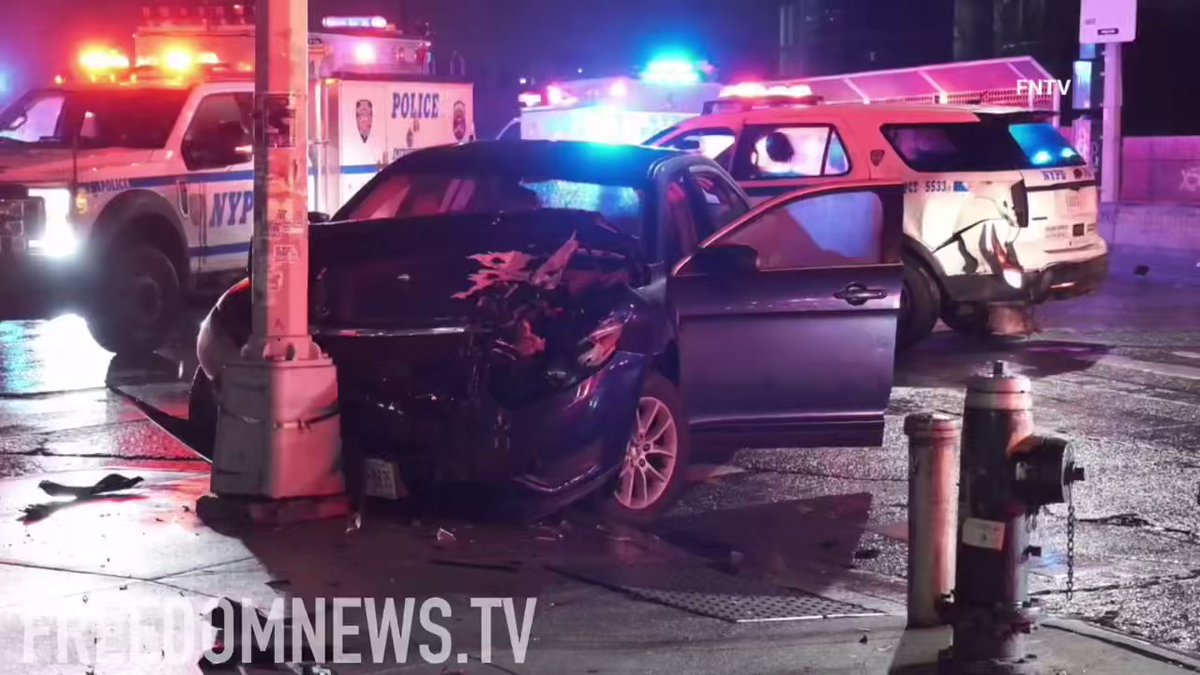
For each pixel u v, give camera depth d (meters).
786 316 8.74
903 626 6.36
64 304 13.35
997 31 33.69
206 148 14.69
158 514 7.82
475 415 7.61
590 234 8.18
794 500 8.88
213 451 8.37
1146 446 10.30
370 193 9.69
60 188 13.12
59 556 7.03
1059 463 5.27
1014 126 14.39
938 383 12.75
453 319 7.97
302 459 7.67
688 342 8.55
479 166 9.52
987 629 5.44
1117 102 25.89
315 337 8.10
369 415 7.81
